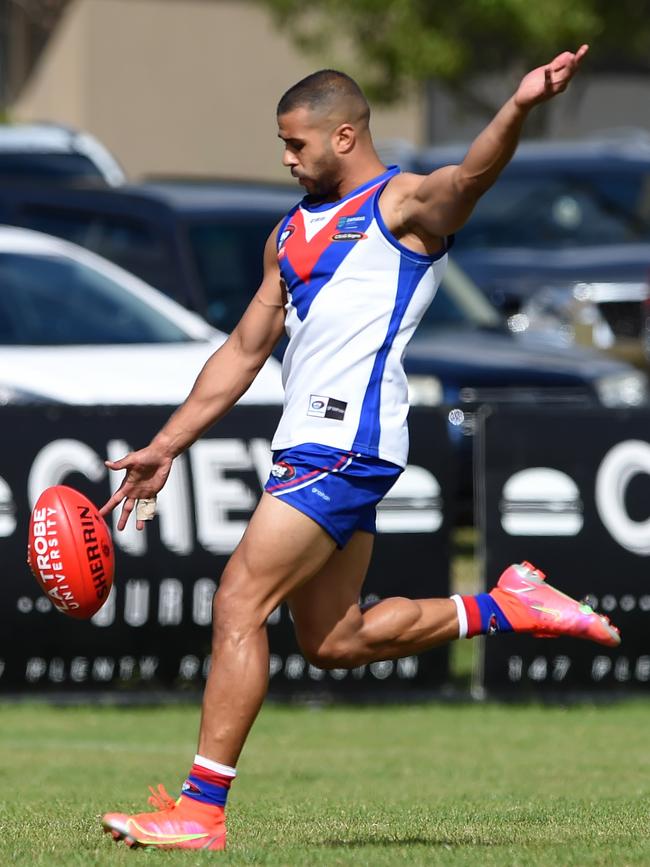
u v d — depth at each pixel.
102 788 25.05
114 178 64.25
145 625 35.28
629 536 36.34
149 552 35.16
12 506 34.81
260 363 18.75
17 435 34.81
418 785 25.98
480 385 47.66
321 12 98.44
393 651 18.83
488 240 65.69
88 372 40.00
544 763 29.33
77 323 41.66
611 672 36.62
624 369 49.44
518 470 36.16
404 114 113.12
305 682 36.06
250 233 49.16
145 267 48.19
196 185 51.97
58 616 35.06
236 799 23.62
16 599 34.91
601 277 62.56
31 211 50.16
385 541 36.00
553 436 36.25
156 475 18.77
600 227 65.88
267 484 17.80
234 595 17.55
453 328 51.38
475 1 89.56
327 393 17.56
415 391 47.25
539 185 66.69
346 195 17.81
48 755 29.70
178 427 18.66
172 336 41.88
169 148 112.94
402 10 91.06
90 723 33.84
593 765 29.02
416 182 17.52
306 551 17.52
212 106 113.69
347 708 36.12
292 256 17.80
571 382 48.06
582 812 21.30
